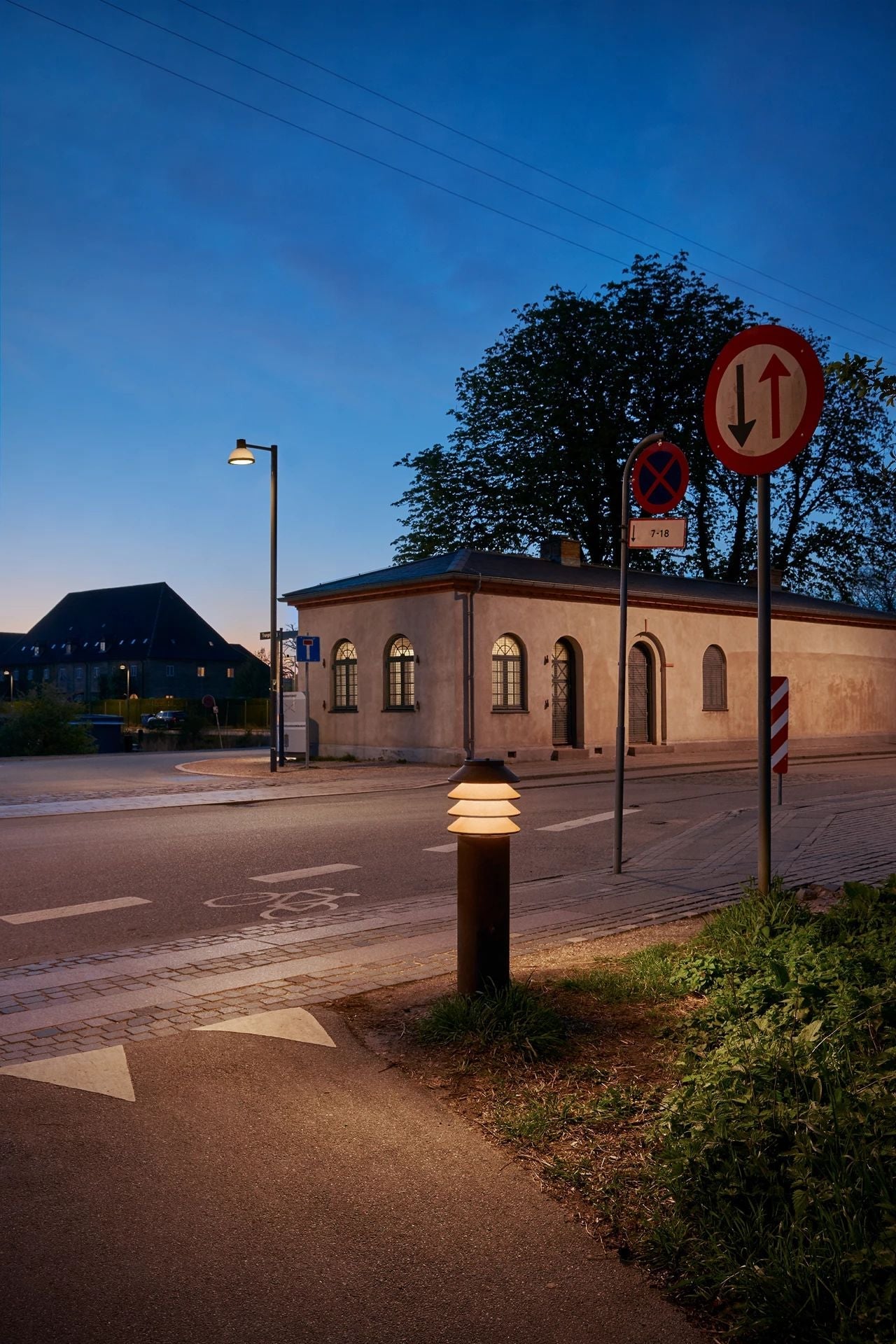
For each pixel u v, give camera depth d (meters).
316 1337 2.66
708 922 7.00
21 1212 3.29
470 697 23.66
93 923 8.02
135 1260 3.02
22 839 12.58
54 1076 4.47
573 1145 3.74
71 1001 5.75
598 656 26.61
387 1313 2.76
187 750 38.44
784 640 33.00
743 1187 3.09
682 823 13.96
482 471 37.78
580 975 5.93
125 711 65.06
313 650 22.94
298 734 26.83
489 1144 3.78
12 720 32.41
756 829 13.02
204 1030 5.07
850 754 29.59
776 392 6.11
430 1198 3.38
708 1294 2.81
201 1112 4.08
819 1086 3.49
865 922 6.13
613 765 24.28
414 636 24.64
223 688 114.25
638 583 28.88
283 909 8.55
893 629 37.53
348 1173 3.55
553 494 36.97
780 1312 2.64
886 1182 2.91
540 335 37.25
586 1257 3.03
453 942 7.17
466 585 23.64
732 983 5.25
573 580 26.39
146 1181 3.50
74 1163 3.64
